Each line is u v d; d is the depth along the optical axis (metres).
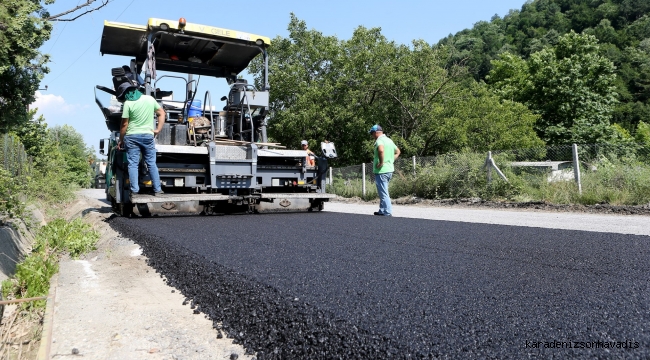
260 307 2.65
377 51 23.58
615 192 9.70
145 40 8.88
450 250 4.06
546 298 2.46
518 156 12.52
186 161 8.12
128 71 8.61
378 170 8.55
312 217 7.69
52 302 3.17
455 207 11.60
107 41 8.85
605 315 2.15
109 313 2.95
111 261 4.68
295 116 23.64
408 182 14.32
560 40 36.53
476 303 2.39
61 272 4.22
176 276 3.78
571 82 34.03
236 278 3.20
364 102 24.33
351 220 7.02
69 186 16.41
